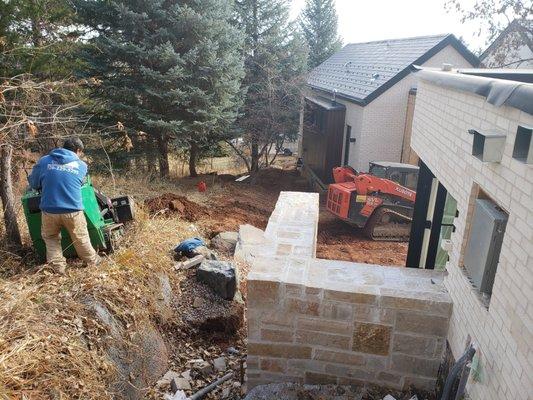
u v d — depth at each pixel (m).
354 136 14.51
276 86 17.30
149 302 4.80
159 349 4.61
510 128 2.74
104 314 4.14
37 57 8.00
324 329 4.13
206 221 8.62
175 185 12.71
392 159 14.06
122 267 5.00
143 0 12.02
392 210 10.49
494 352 2.80
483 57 16.03
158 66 12.54
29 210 4.89
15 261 5.11
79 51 11.38
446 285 4.00
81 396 3.35
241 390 4.46
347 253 9.76
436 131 4.84
